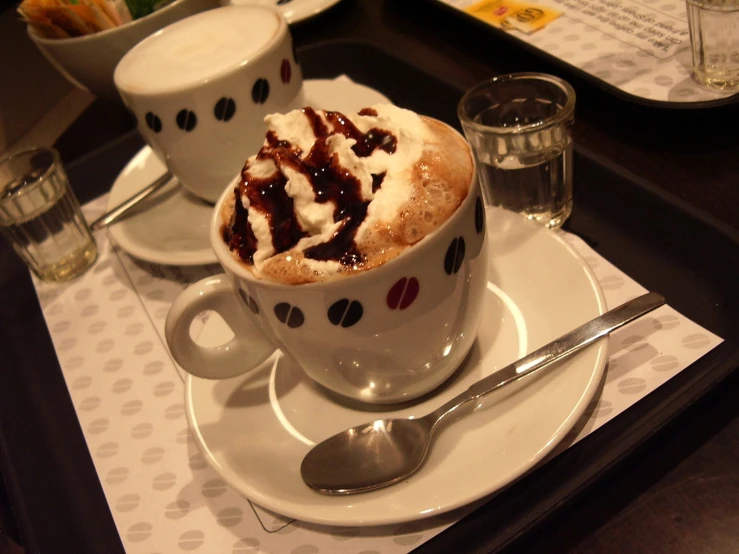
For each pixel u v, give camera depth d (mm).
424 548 340
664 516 341
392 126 346
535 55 530
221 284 357
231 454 358
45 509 396
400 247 325
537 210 456
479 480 326
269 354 379
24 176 571
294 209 333
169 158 482
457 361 370
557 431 328
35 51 811
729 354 364
